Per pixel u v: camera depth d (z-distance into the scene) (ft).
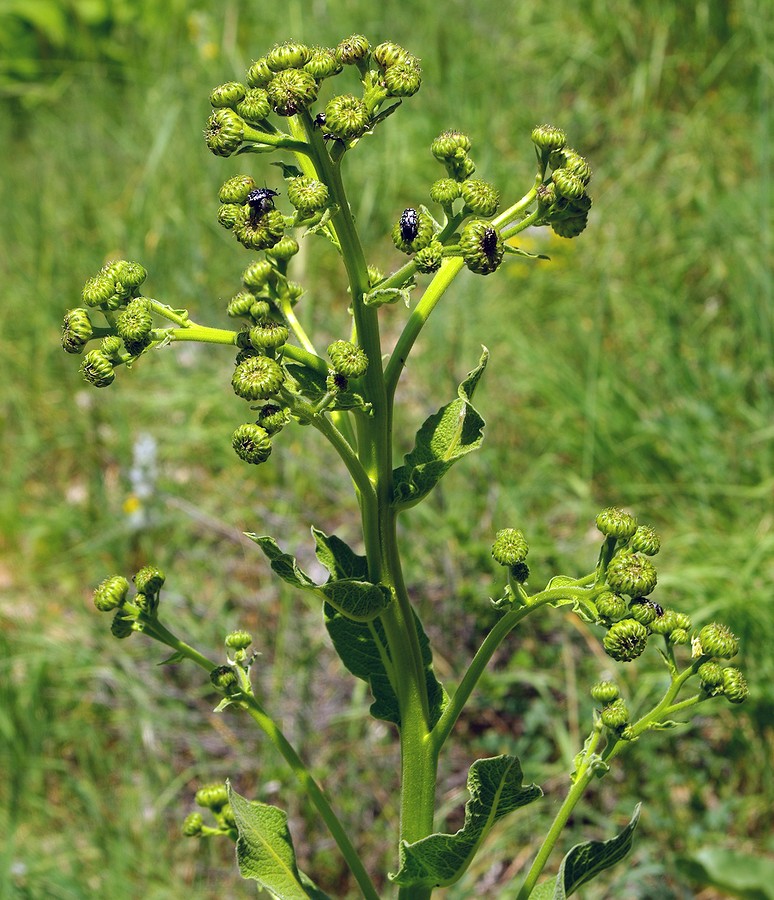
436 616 14.83
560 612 14.53
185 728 14.66
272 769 13.73
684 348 18.17
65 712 15.20
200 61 27.78
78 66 29.86
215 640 15.47
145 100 27.12
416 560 15.29
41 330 20.90
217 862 13.60
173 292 21.20
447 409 7.13
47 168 25.73
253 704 7.51
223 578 16.44
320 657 14.92
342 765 13.99
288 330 6.59
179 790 14.32
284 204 21.36
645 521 15.94
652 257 20.21
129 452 18.75
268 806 7.50
